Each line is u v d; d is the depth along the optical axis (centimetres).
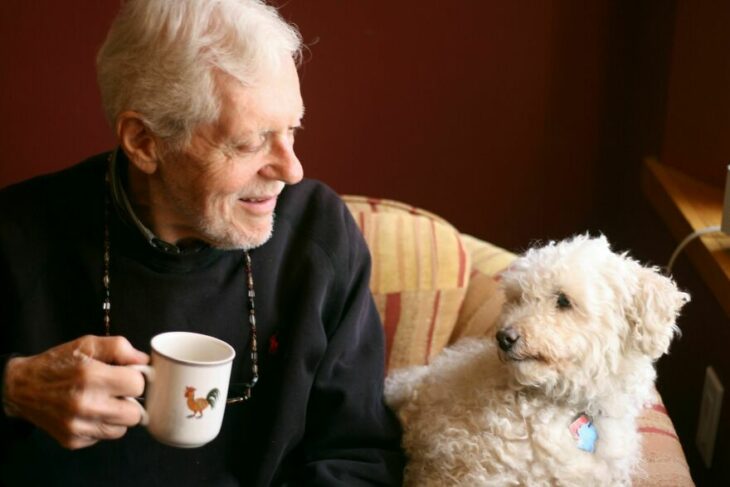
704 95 198
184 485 128
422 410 143
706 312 187
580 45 237
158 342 101
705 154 200
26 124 243
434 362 151
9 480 126
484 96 242
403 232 165
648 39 228
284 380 131
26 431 114
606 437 131
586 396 131
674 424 213
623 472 131
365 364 140
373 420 138
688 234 180
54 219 129
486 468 129
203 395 98
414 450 140
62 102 242
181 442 99
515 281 139
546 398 133
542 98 241
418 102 242
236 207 120
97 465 125
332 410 136
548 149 245
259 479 130
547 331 128
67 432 102
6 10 234
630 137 240
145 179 126
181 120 114
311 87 240
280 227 136
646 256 227
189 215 121
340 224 139
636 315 130
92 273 126
